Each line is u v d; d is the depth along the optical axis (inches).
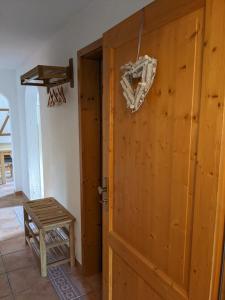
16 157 187.9
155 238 46.7
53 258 100.7
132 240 54.4
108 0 65.8
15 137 185.0
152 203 46.7
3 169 221.1
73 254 99.3
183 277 40.7
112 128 57.9
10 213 154.5
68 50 91.4
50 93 110.5
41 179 161.0
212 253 34.5
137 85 46.0
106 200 62.8
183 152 38.4
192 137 36.6
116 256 61.6
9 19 86.6
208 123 33.3
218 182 32.7
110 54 55.6
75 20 84.3
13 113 181.5
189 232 38.7
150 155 46.0
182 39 36.9
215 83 31.9
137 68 44.0
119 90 54.0
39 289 87.4
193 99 35.9
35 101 159.6
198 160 35.3
